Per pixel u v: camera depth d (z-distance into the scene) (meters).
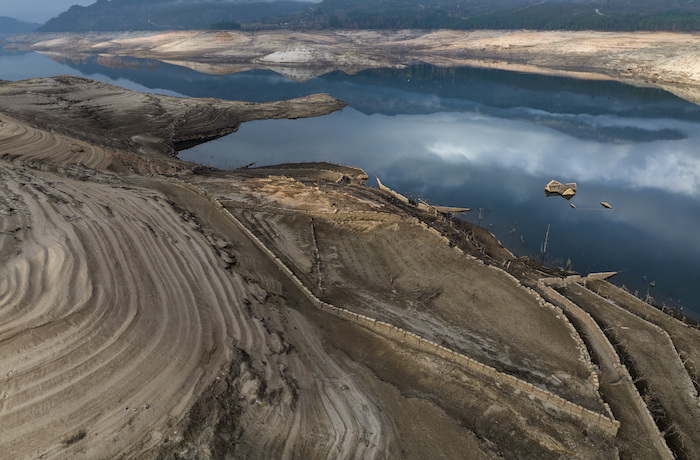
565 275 33.59
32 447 12.70
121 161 47.94
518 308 26.34
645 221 45.00
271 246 31.91
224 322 20.66
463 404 19.33
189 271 23.55
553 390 20.38
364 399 18.70
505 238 41.38
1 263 17.38
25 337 14.91
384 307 26.33
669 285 34.41
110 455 13.16
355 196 42.06
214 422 15.03
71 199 26.34
